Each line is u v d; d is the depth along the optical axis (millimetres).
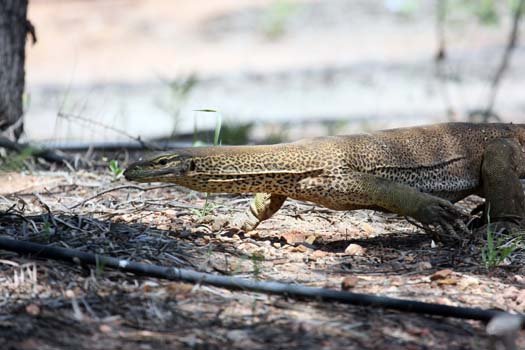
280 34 40875
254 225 11039
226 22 42281
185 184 10172
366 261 9914
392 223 11914
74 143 17125
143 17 43156
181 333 7562
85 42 40156
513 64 34219
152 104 28328
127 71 35719
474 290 8953
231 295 8445
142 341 7363
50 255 8781
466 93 30266
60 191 12789
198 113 26719
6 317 7590
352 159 10406
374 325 7926
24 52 15750
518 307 8523
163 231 10445
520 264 9930
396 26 40969
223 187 10227
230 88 32156
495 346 7574
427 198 10125
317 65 36094
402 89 31250
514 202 11211
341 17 42438
